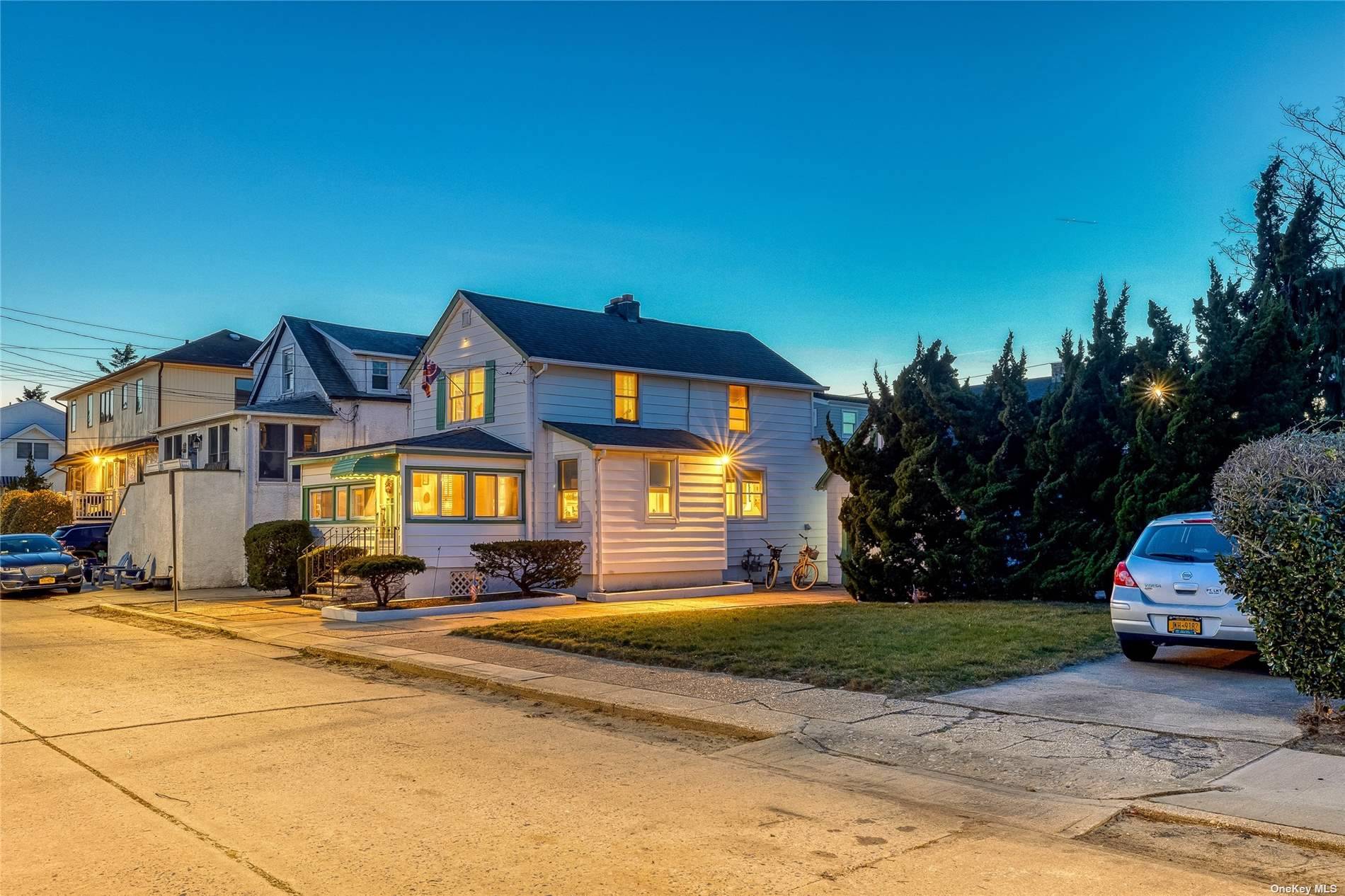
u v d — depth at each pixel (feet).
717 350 92.84
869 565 60.85
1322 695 24.95
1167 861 17.07
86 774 23.12
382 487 72.38
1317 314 56.70
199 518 85.76
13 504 124.06
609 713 31.32
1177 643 33.24
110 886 15.83
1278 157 63.62
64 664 42.68
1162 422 51.29
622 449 72.23
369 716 30.76
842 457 63.10
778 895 15.48
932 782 22.43
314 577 71.46
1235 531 26.20
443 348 85.97
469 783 22.31
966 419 60.34
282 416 91.30
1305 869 16.57
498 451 73.05
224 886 15.84
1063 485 56.24
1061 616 45.52
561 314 86.84
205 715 30.71
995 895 15.43
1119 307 57.62
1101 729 26.07
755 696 31.86
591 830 18.80
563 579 69.00
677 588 74.49
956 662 35.04
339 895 15.46
